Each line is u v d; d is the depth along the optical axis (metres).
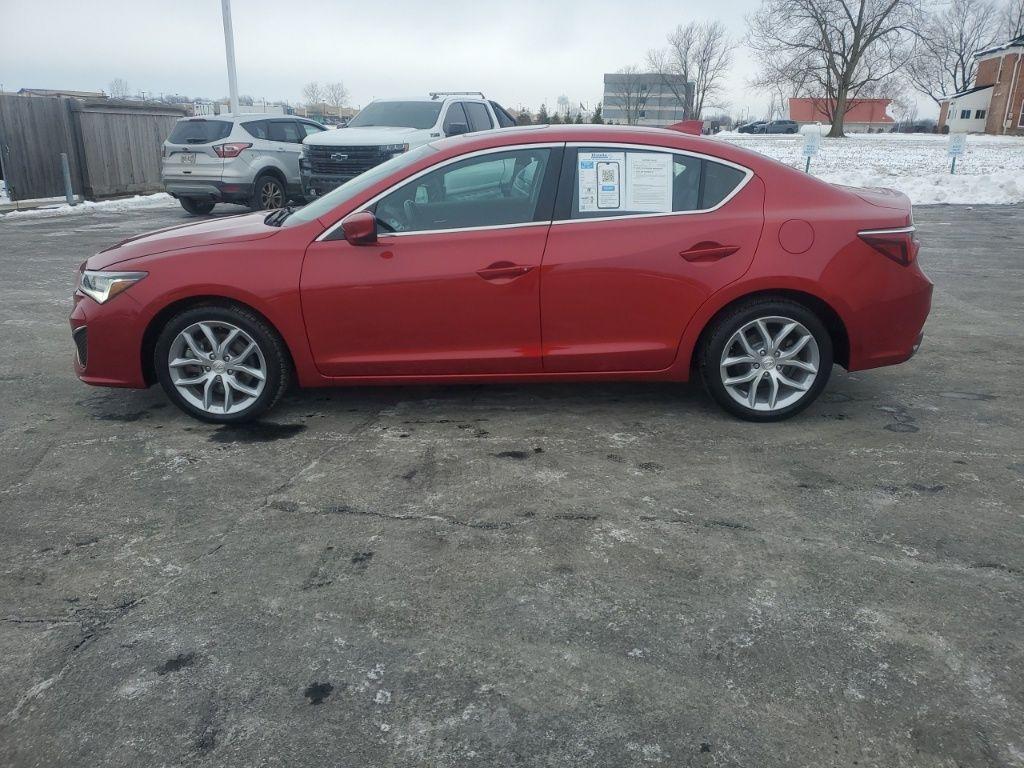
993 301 7.52
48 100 16.44
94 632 2.65
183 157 13.58
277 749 2.16
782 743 2.17
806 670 2.44
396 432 4.32
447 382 4.36
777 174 4.23
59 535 3.28
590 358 4.25
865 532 3.24
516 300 4.15
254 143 13.76
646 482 3.70
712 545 3.15
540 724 2.24
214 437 4.28
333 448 4.12
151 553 3.13
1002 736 2.18
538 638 2.60
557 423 4.43
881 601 2.78
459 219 4.20
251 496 3.60
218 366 4.34
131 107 18.12
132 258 4.29
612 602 2.78
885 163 24.70
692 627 2.64
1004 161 24.97
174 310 4.29
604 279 4.12
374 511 3.45
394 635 2.62
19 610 2.77
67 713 2.29
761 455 3.98
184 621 2.70
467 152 4.20
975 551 3.09
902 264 4.19
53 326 6.69
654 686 2.38
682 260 4.11
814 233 4.10
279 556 3.10
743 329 4.21
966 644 2.55
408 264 4.14
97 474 3.84
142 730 2.23
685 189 4.20
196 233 4.47
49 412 4.68
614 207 4.19
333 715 2.28
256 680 2.42
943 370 5.40
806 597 2.80
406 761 2.12
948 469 3.82
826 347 4.24
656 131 4.32
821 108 56.38
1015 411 4.61
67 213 15.20
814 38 49.22
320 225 4.22
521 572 2.97
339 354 4.26
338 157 11.49
